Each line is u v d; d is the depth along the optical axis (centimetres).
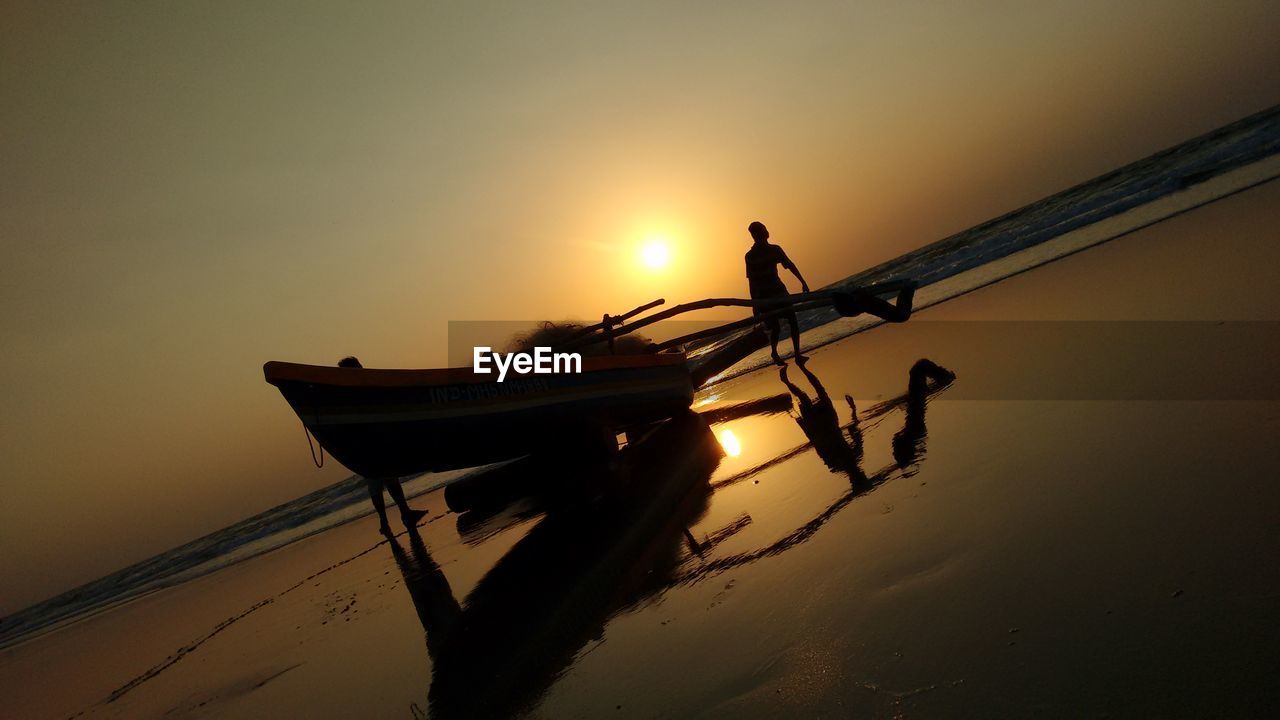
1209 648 167
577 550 472
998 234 2211
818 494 402
